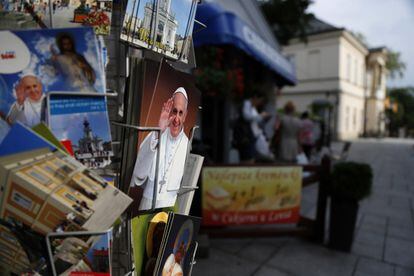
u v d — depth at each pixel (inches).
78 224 31.5
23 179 30.0
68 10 38.0
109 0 39.4
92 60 34.5
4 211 31.3
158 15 42.6
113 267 42.9
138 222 42.9
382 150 679.1
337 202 141.3
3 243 32.5
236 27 192.2
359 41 1063.0
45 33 33.1
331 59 945.5
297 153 258.1
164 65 40.2
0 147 30.2
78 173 32.7
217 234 143.6
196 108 50.7
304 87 997.8
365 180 135.4
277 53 291.7
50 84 33.7
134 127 38.2
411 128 1932.8
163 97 41.6
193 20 50.3
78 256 32.4
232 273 120.0
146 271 44.6
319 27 976.3
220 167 140.3
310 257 135.6
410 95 2004.2
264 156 230.7
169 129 44.1
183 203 52.7
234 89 220.4
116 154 43.9
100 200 32.9
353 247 148.0
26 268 32.5
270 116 282.7
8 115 32.7
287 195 147.5
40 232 31.3
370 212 206.4
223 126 237.6
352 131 1141.7
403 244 153.4
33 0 36.7
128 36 39.2
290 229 150.0
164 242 42.1
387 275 122.5
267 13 439.8
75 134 35.2
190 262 51.1
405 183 308.5
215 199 140.8
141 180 40.8
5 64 32.3
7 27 36.1
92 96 35.7
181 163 48.2
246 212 144.0
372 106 1334.9
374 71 1326.3
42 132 32.3
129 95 38.7
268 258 133.6
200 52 202.5
